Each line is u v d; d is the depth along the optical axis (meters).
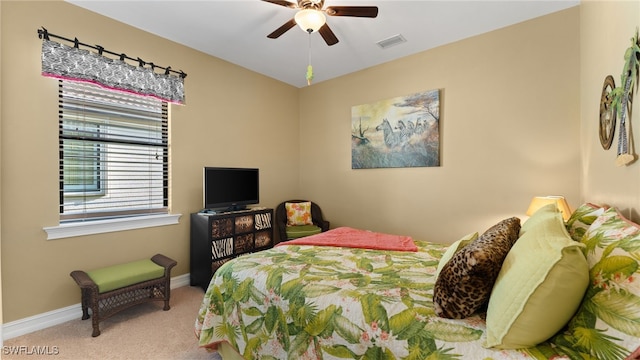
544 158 2.69
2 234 2.13
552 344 0.99
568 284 0.91
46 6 2.32
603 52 1.85
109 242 2.68
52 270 2.36
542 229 1.19
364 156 3.93
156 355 1.95
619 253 0.95
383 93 3.76
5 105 2.14
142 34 2.89
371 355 1.19
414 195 3.51
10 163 2.16
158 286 2.64
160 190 3.12
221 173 3.36
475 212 3.08
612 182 1.69
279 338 1.50
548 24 2.65
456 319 1.17
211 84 3.49
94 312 2.17
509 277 1.04
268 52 3.43
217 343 1.81
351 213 4.11
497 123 2.94
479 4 2.50
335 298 1.40
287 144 4.51
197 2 2.46
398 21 2.77
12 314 2.17
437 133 3.29
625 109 1.44
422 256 2.04
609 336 0.84
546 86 2.67
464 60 3.12
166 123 3.14
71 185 2.52
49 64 2.27
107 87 2.57
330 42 2.52
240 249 3.37
